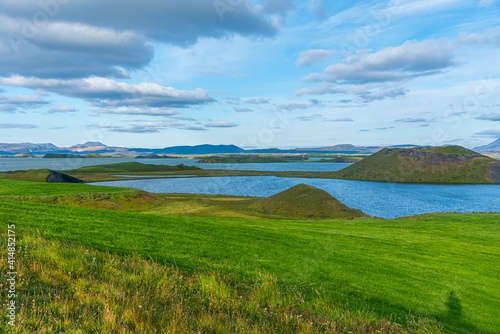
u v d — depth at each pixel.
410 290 10.82
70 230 13.10
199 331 5.46
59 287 6.69
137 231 14.55
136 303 6.21
